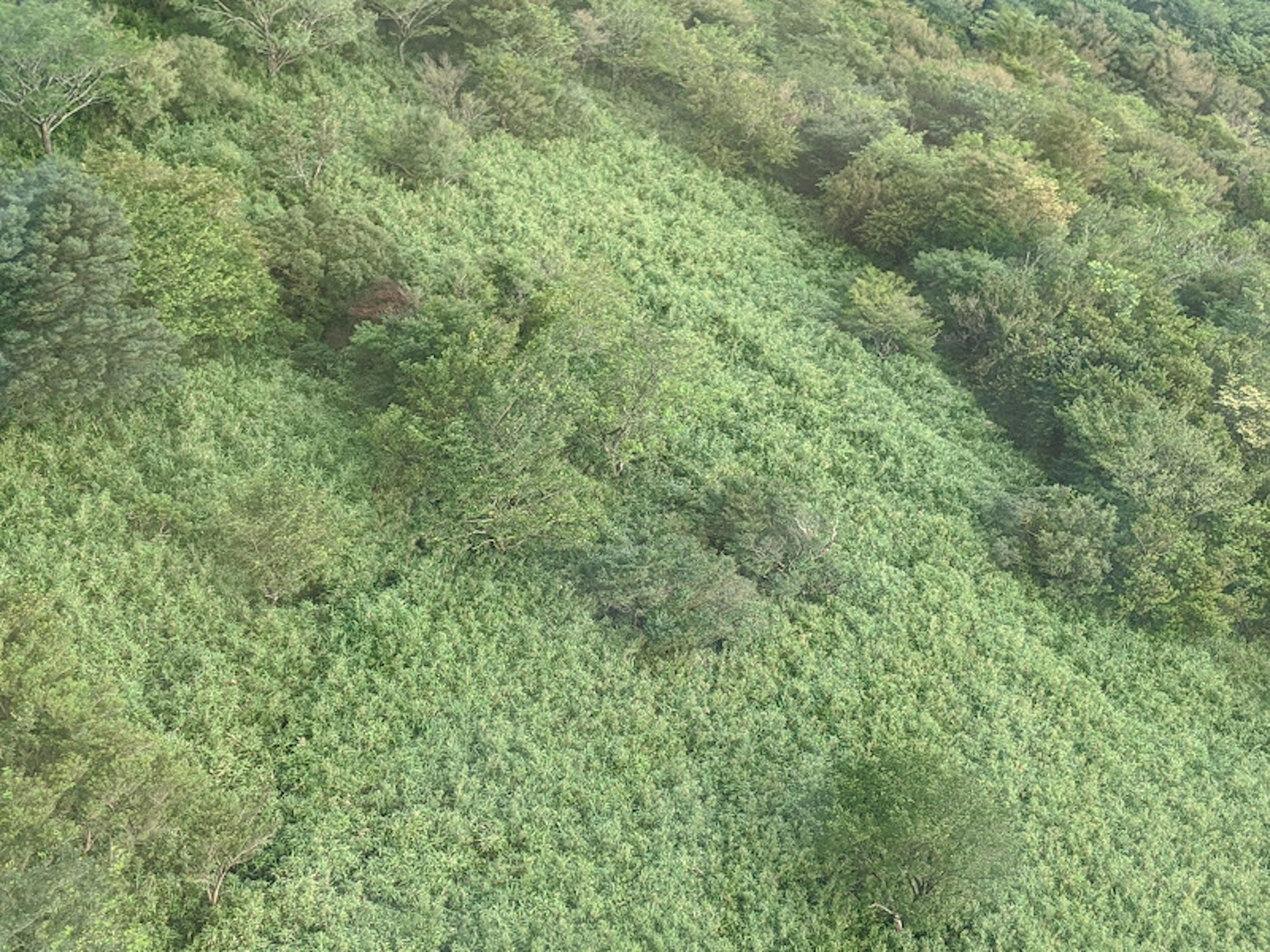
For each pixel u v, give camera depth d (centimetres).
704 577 2942
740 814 2631
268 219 3341
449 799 2433
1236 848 3020
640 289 4034
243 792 2280
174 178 2989
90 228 2555
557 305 3319
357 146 4003
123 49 3441
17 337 2434
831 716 2917
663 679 2836
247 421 2934
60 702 1984
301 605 2644
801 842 2614
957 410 4119
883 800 2470
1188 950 2719
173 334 2750
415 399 3003
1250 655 3631
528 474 2892
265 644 2536
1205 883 2908
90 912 1798
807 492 3488
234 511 2570
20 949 1711
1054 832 2848
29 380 2464
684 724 2767
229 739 2353
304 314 3312
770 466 3553
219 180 3127
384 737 2483
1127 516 3666
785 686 2948
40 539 2439
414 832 2345
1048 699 3200
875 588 3281
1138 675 3431
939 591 3350
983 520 3684
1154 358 4075
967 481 3800
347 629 2645
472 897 2305
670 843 2520
